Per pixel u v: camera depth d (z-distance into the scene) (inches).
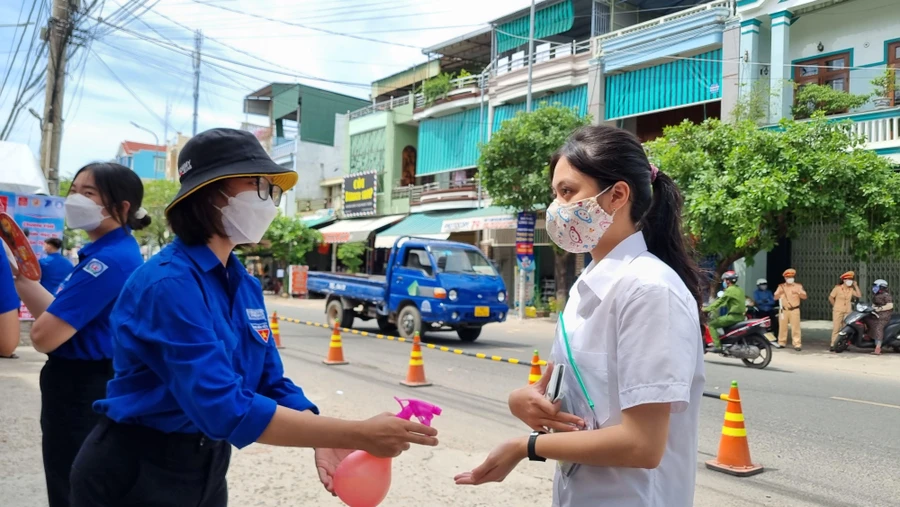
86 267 97.0
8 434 184.9
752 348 386.6
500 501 147.9
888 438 219.8
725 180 470.0
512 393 65.2
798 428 233.3
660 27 662.5
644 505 56.7
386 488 75.8
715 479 175.9
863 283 577.0
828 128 462.3
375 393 277.7
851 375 359.3
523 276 692.7
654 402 52.4
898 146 502.9
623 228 63.9
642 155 64.6
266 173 71.1
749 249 492.4
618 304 57.2
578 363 59.9
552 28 803.4
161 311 63.0
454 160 930.7
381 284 509.4
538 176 628.1
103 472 69.1
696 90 642.8
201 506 73.1
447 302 456.1
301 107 1321.4
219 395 60.4
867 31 560.1
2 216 105.4
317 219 1179.3
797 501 158.9
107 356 103.7
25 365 305.7
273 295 1097.4
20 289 112.4
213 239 72.4
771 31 588.7
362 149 1124.5
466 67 1053.8
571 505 60.3
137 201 105.8
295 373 324.5
